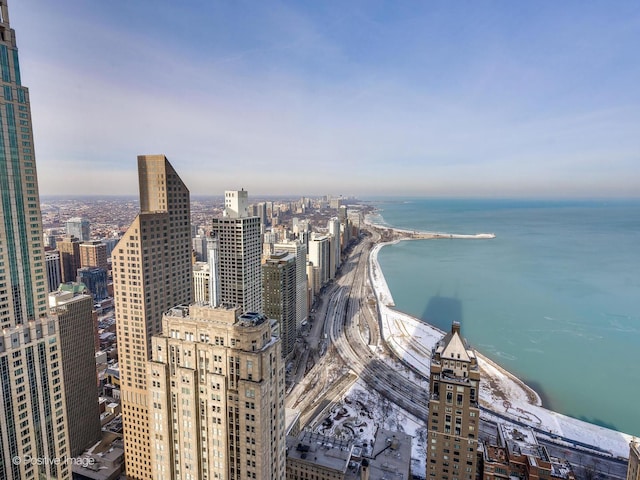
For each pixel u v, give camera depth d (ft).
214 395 333.21
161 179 591.78
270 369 334.65
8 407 379.96
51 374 423.23
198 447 347.77
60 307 612.29
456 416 436.35
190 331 342.03
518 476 437.58
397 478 461.78
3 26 391.65
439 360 452.35
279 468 363.35
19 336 388.57
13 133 405.18
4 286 402.11
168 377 349.20
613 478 551.59
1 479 375.66
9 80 398.21
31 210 426.10
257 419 320.29
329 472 444.14
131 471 591.78
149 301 561.84
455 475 443.32
